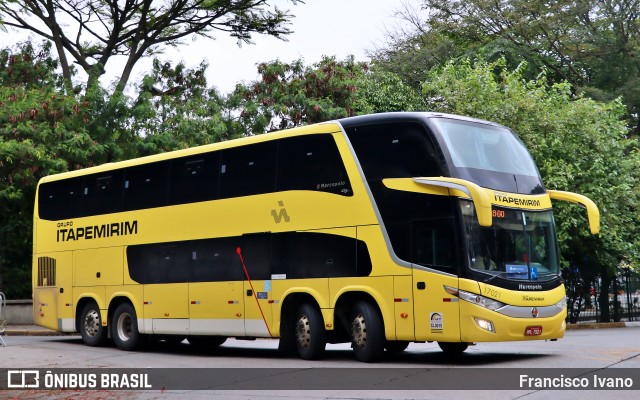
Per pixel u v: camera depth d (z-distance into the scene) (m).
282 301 17.45
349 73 37.47
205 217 19.36
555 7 51.75
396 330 15.70
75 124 31.45
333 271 16.64
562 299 16.28
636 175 32.69
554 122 30.41
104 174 22.36
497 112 30.20
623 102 48.84
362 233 16.28
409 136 15.98
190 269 19.56
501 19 51.88
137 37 36.72
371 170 16.33
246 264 18.27
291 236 17.47
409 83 52.28
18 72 34.25
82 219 22.77
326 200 16.94
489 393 11.86
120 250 21.50
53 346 22.22
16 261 34.91
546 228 16.48
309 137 17.45
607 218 30.39
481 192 14.62
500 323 15.12
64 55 35.66
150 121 34.09
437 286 15.24
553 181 29.03
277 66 36.53
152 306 20.48
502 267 15.46
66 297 23.02
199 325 19.25
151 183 20.92
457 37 54.09
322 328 17.02
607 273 33.38
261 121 35.31
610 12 51.53
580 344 19.86
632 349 17.50
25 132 30.02
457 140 15.88
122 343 21.28
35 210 24.44
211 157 19.50
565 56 52.88
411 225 15.68
